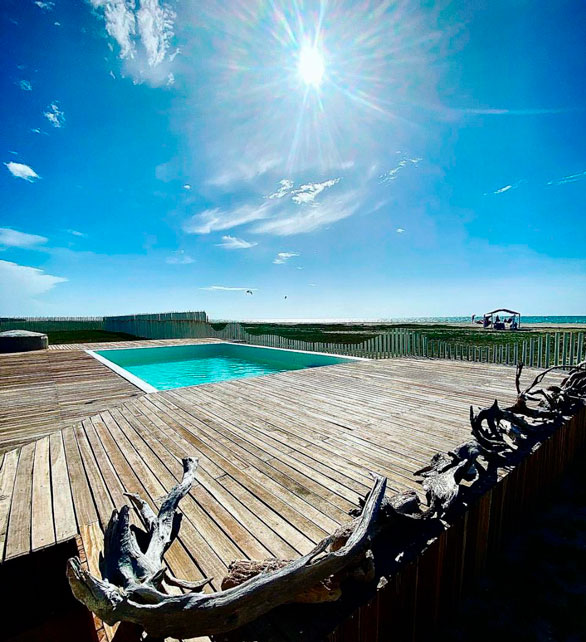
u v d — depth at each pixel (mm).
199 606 959
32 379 6762
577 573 2301
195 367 12555
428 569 1725
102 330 26109
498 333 20547
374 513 1398
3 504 2391
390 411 4375
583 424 4168
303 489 2500
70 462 3037
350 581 1426
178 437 3598
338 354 11203
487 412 2766
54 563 2045
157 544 1352
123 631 1180
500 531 2465
